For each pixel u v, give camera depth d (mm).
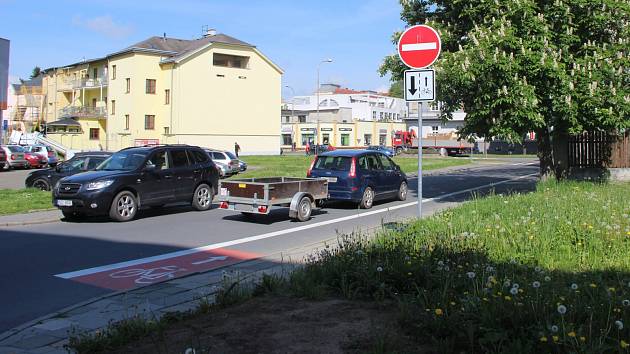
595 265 6391
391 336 4266
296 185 13266
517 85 12242
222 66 57156
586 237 7441
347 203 16891
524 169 34906
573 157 20234
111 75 59688
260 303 5469
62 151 55406
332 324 4695
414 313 4590
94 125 63875
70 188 12945
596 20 13125
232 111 57938
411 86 9289
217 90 56781
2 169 37438
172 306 6199
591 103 12578
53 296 6863
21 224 12727
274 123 61375
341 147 76938
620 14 13141
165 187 14266
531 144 72438
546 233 7578
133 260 8922
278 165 37031
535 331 3887
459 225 8602
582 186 15367
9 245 10203
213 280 7512
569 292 4809
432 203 16625
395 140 72375
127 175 13352
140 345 4469
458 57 12633
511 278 5496
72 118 63844
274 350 4152
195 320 5031
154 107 57156
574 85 12820
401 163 40500
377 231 9352
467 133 14211
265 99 60500
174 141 54562
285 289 5824
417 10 15836
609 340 3754
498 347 3775
